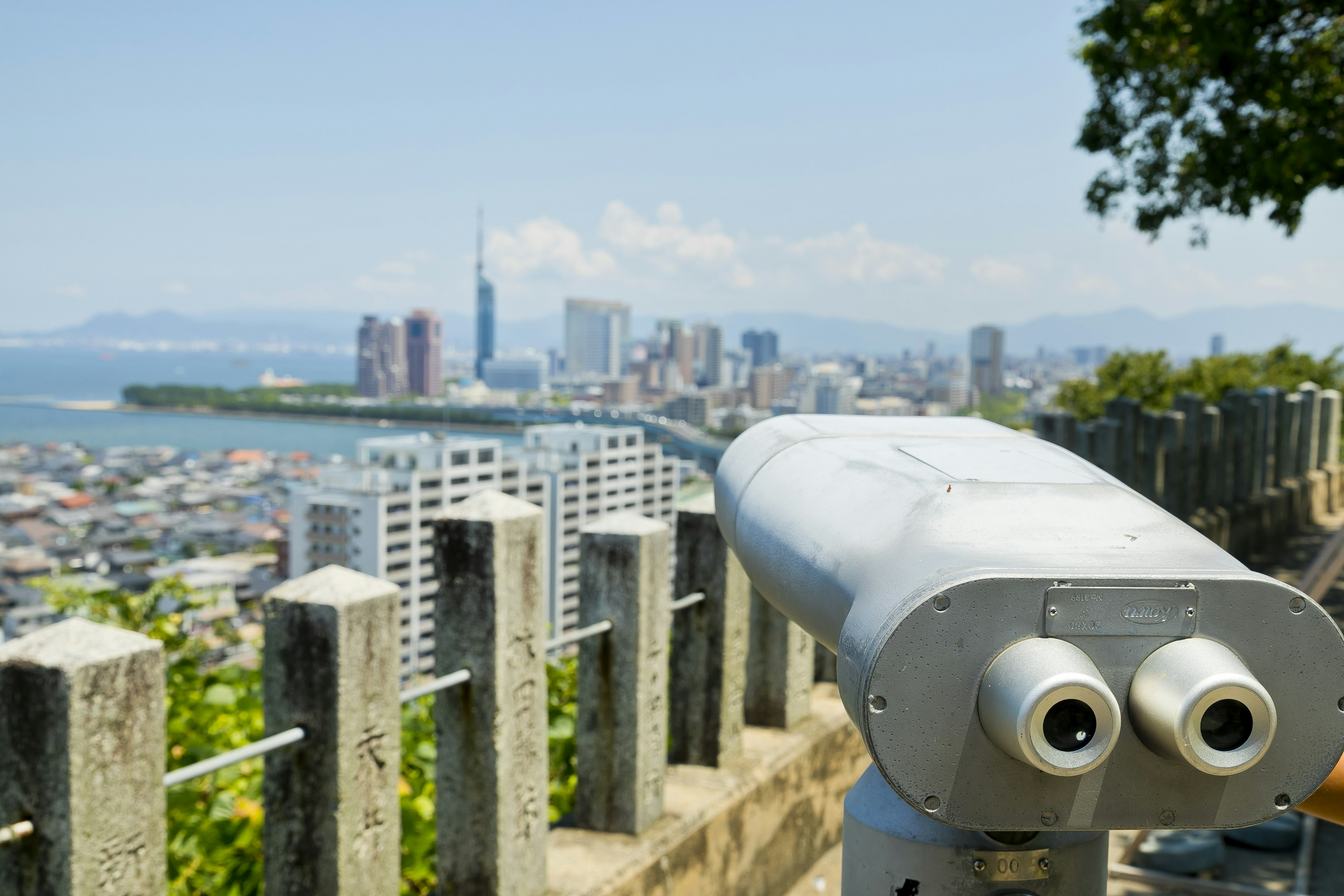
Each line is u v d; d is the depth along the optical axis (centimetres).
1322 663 93
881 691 92
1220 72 834
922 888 120
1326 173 782
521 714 252
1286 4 784
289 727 204
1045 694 85
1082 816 94
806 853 378
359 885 206
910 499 111
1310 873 317
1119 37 913
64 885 158
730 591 342
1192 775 94
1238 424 942
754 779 341
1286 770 94
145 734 168
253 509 13975
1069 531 103
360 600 203
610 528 294
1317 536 1038
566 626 2962
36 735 159
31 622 5425
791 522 130
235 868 299
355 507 5606
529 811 257
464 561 243
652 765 304
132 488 15288
